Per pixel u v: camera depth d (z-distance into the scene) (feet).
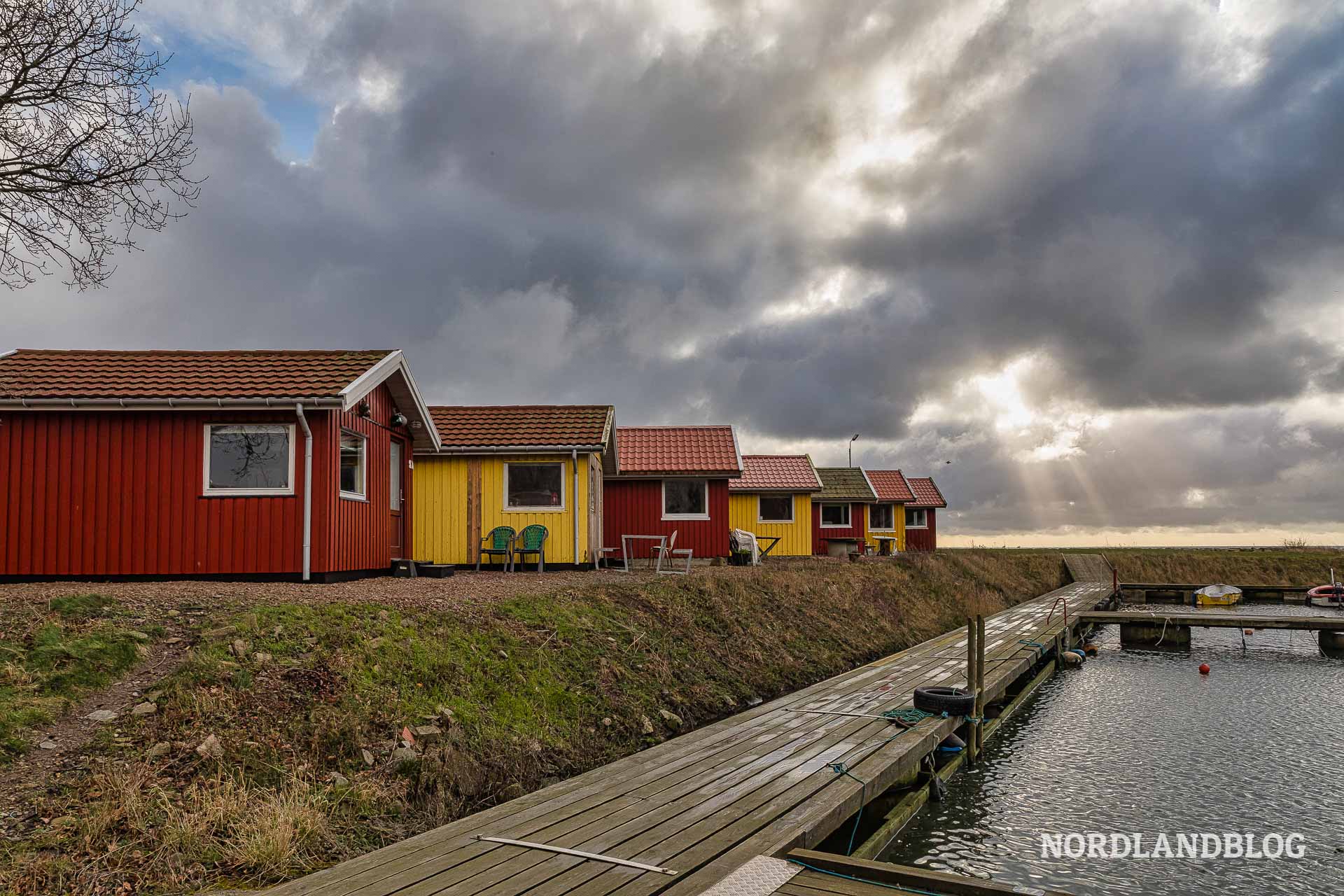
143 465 44.60
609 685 35.12
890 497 148.56
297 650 27.50
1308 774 35.17
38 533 43.96
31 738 20.86
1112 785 33.55
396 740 24.90
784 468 116.26
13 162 36.83
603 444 65.92
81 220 38.42
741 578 59.82
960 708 35.14
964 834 28.07
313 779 22.11
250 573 44.55
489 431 68.08
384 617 31.76
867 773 25.86
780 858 19.19
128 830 18.29
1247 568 142.20
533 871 17.70
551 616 38.45
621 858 18.60
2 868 16.39
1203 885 24.31
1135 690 56.44
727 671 43.60
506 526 65.67
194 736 22.15
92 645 25.17
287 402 44.09
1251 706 50.26
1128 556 158.51
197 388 44.75
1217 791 32.81
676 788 24.16
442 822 22.54
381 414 53.93
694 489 89.81
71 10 36.55
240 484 45.24
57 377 45.75
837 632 59.41
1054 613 84.64
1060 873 25.02
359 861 18.11
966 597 91.04
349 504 48.47
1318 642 81.87
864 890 17.62
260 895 16.28
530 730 29.07
